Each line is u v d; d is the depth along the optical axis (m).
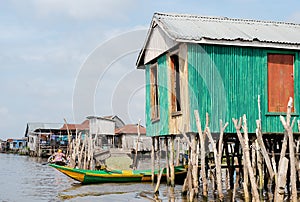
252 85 16.44
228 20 19.19
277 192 12.20
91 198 17.95
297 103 16.78
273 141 16.97
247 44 16.23
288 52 16.86
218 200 14.99
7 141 94.62
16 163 47.56
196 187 15.69
